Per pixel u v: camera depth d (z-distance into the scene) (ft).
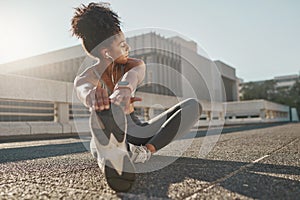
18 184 4.27
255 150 8.27
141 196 3.48
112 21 5.02
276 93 96.22
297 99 92.68
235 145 9.87
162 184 4.06
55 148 10.52
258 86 98.53
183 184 4.05
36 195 3.63
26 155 8.25
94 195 3.56
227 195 3.48
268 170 5.08
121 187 3.60
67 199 3.42
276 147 9.08
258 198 3.35
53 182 4.35
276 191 3.63
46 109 22.00
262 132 18.72
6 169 5.68
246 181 4.20
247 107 50.52
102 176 4.71
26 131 18.61
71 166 5.89
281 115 69.10
